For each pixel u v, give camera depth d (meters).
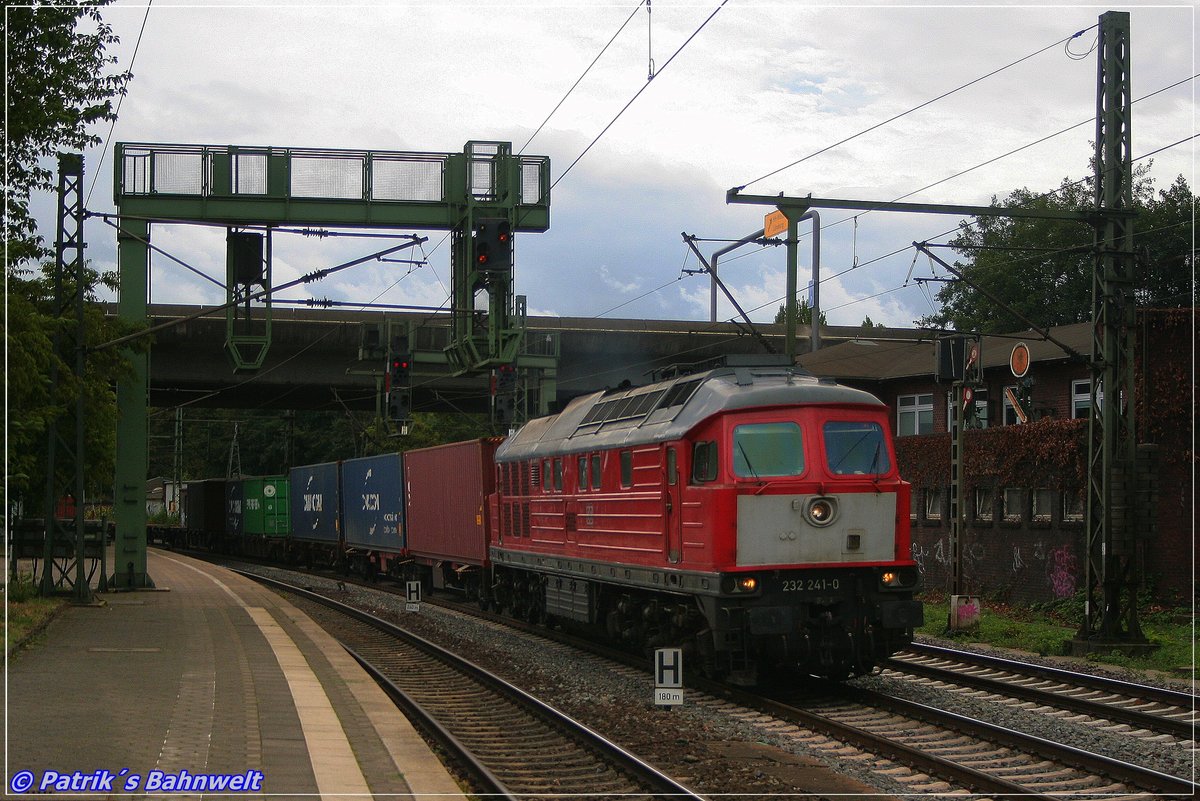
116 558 28.08
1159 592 24.62
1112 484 18.80
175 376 43.28
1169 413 24.78
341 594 33.78
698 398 15.33
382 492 37.47
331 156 25.44
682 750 11.34
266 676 14.28
